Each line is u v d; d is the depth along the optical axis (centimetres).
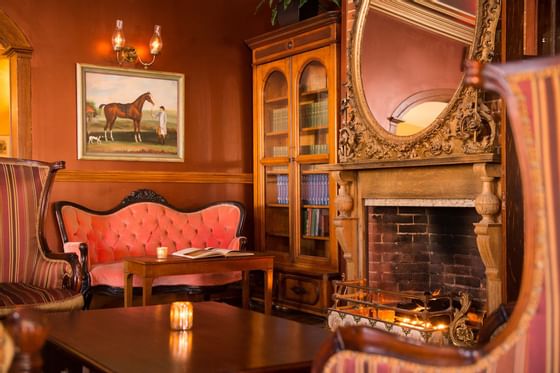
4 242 407
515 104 146
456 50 436
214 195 666
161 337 272
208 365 228
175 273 477
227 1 677
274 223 649
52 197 583
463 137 422
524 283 148
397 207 512
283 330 287
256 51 663
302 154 613
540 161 144
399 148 470
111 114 609
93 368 234
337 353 158
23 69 570
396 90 479
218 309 339
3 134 866
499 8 413
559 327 145
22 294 366
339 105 574
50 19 584
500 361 149
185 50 652
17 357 140
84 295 442
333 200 579
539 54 386
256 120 663
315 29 590
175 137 642
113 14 614
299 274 596
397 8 484
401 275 512
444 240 504
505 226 383
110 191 609
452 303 436
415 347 154
